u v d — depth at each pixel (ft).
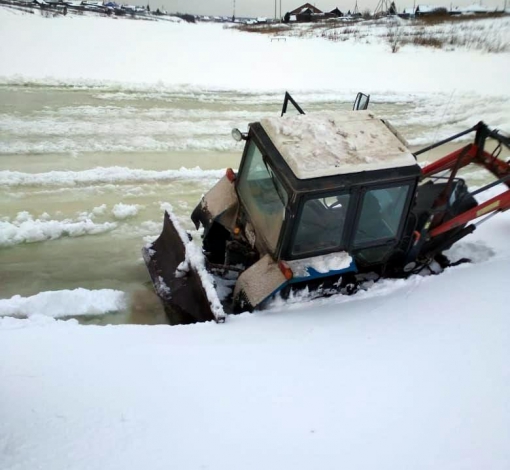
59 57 46.57
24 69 41.27
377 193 16.94
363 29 97.45
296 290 17.85
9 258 21.07
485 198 28.81
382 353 15.21
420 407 12.97
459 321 17.01
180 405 12.14
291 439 11.50
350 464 10.95
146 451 10.60
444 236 21.54
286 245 16.49
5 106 33.47
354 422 12.25
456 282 19.72
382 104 44.24
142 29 73.20
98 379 12.75
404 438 11.89
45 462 9.98
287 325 16.47
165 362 13.84
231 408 12.26
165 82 42.70
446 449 11.65
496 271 20.58
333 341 15.71
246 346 15.01
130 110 35.86
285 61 57.11
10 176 25.95
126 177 27.55
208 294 16.74
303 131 17.07
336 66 56.70
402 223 18.28
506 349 15.49
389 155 16.85
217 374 13.50
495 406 13.15
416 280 20.22
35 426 10.87
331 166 15.90
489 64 61.67
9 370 12.66
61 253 21.79
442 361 14.92
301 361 14.48
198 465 10.41
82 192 25.90
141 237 23.47
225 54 57.62
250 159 18.13
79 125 32.37
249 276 17.38
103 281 20.57
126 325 16.30
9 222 22.86
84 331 15.52
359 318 17.29
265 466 10.61
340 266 17.42
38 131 30.78
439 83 52.29
